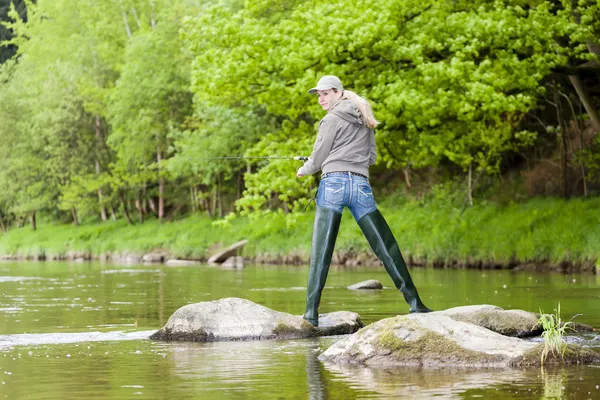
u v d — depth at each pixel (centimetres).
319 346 862
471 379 639
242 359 766
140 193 6328
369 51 2477
